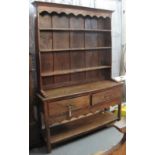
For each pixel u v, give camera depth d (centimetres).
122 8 305
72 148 221
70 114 209
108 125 263
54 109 199
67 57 242
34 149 218
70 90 224
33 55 224
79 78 258
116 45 315
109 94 245
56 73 230
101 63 277
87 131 235
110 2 290
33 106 214
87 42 257
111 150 94
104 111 290
